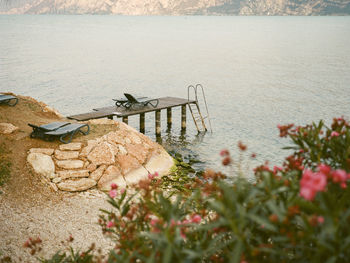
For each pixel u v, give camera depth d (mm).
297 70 51750
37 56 64562
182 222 3260
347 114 27344
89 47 82688
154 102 20781
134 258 3018
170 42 99000
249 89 38000
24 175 9766
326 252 2389
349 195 2459
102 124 13578
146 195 3502
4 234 7102
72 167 10547
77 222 8141
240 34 135250
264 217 2666
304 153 3781
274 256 2775
